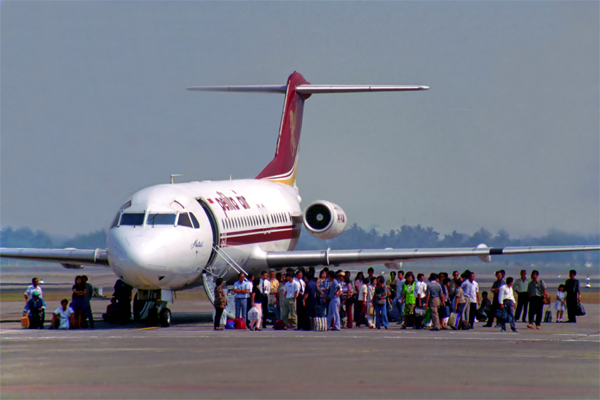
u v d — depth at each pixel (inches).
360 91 5915.4
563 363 2586.1
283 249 5551.2
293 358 2679.6
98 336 3474.4
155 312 4121.6
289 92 6112.2
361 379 2223.2
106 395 1994.3
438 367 2464.3
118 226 3971.5
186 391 2038.6
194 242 4040.4
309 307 3907.5
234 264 4552.2
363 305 4222.4
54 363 2544.3
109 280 7834.6
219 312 3880.4
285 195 5802.2
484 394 2010.3
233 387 2094.0
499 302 3882.9
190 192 4328.3
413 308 4072.3
